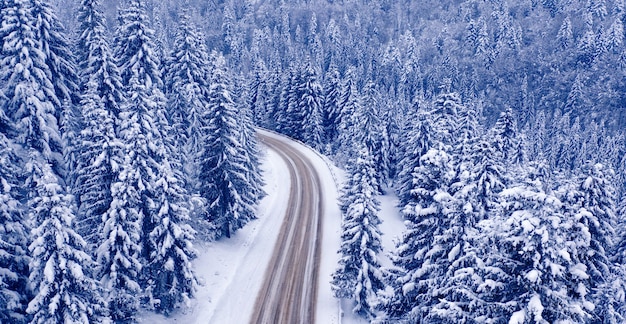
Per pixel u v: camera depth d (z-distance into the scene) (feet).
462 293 42.93
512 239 34.58
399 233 144.36
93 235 70.85
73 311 52.08
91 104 82.58
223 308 90.17
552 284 34.27
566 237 35.58
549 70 455.22
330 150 225.56
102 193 74.28
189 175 116.47
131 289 68.33
